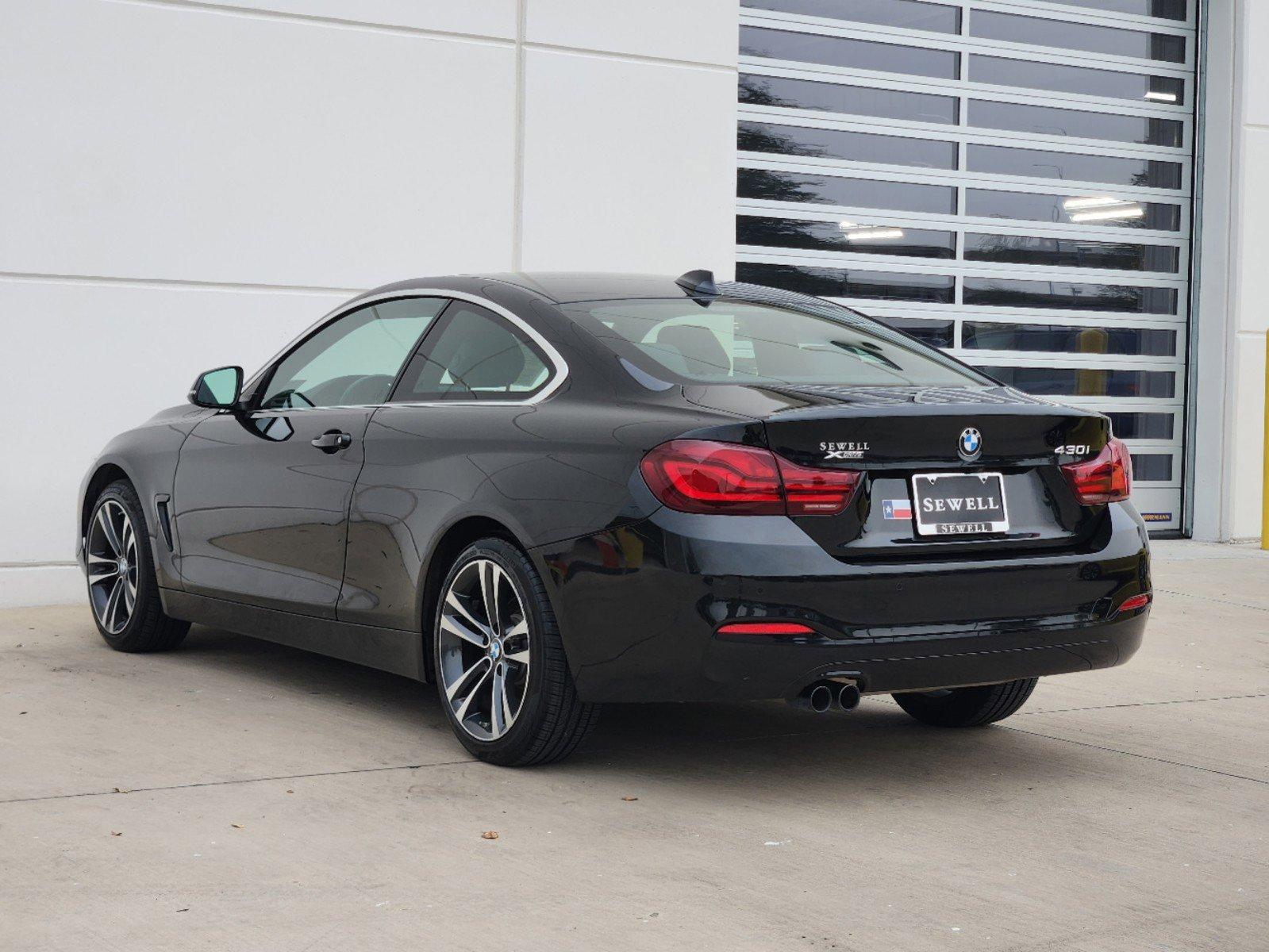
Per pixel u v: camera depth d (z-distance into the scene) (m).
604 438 3.84
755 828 3.66
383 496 4.43
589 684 3.83
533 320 4.33
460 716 4.21
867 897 3.17
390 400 4.65
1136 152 10.73
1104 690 5.61
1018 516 3.94
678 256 8.57
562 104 8.20
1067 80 10.45
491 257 8.06
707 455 3.62
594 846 3.48
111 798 3.76
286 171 7.52
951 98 10.05
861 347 4.46
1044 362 10.44
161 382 7.28
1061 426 3.97
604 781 4.07
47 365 7.02
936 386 4.15
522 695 4.03
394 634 4.45
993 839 3.63
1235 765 4.46
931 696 4.90
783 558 3.59
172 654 5.78
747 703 5.15
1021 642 3.85
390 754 4.27
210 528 5.23
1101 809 3.93
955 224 10.09
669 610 3.63
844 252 9.71
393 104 7.77
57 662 5.57
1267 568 9.35
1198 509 10.83
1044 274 10.41
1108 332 10.66
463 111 7.94
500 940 2.86
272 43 7.46
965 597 3.77
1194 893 3.25
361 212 7.71
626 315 4.34
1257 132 10.67
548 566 3.86
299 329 7.60
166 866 3.25
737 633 3.58
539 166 8.16
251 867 3.25
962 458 3.80
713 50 8.59
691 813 3.78
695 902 3.11
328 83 7.61
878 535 3.72
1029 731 4.86
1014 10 10.27
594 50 8.26
